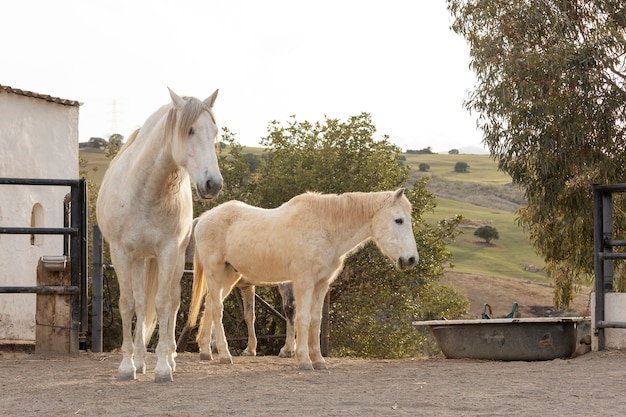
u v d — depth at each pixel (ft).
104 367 27.81
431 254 70.33
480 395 20.80
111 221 23.75
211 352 35.06
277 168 74.08
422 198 74.74
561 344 30.25
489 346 30.73
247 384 23.27
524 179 54.49
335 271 29.19
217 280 31.12
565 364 28.30
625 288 54.39
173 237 23.97
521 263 195.31
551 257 57.36
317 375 25.94
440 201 287.48
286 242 28.66
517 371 26.35
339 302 70.13
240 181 78.54
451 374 25.93
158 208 23.41
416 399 20.16
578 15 54.95
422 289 71.31
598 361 28.58
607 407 18.76
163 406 19.34
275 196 73.56
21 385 22.98
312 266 28.32
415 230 72.08
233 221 30.96
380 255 68.59
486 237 223.30
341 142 74.74
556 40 52.75
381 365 30.01
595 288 32.07
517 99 52.70
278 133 77.10
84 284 32.81
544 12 53.26
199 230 31.65
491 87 53.47
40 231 31.35
